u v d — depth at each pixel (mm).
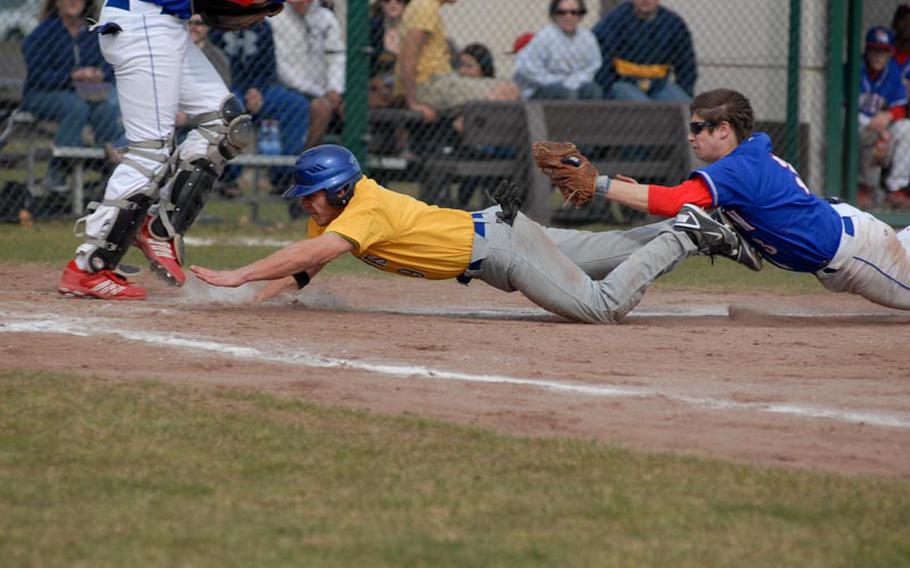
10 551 9664
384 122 39375
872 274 21750
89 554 9625
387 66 40969
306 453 12586
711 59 45344
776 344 19266
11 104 38719
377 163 38844
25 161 41625
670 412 14703
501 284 20891
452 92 39906
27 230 35469
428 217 20297
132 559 9531
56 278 25766
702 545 10133
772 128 42625
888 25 48500
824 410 15008
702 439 13547
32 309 20781
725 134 21328
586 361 17656
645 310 24469
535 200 38312
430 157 39719
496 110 38531
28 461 12109
